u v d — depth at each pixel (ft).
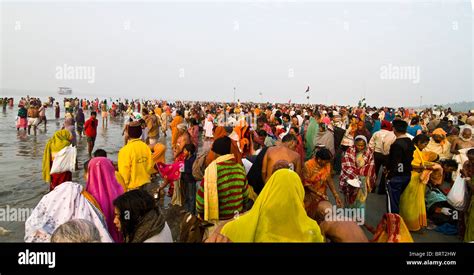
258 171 15.08
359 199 17.75
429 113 69.10
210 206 12.06
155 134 39.83
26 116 60.90
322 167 15.07
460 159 24.31
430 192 20.70
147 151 19.52
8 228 17.33
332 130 32.12
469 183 16.43
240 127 24.80
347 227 8.52
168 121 69.77
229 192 12.19
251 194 15.23
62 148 21.59
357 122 34.53
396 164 18.56
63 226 8.45
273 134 32.35
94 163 12.60
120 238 12.38
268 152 15.06
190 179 20.38
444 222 19.15
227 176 12.28
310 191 13.42
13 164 33.35
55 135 21.66
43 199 10.14
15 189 25.05
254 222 8.06
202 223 12.07
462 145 26.25
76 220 8.65
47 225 9.77
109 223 12.28
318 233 8.04
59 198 10.19
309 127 32.96
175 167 22.08
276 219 8.00
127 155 18.71
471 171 17.07
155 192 23.82
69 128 33.96
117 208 9.37
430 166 18.48
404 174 18.49
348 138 32.53
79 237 8.35
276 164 9.58
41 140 50.57
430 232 18.85
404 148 18.40
